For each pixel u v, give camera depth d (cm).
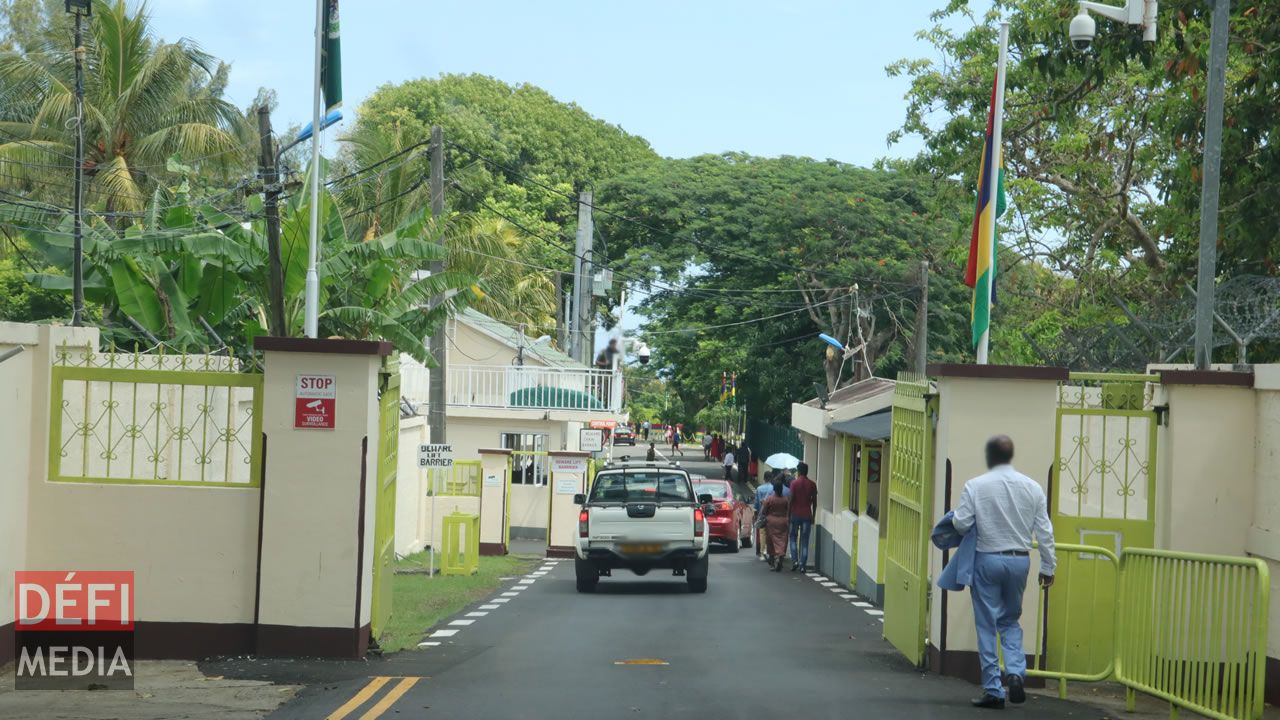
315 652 1086
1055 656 1039
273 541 1084
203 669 1037
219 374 1095
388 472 1205
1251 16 1823
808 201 4794
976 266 1423
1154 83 2269
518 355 4156
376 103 6481
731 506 3512
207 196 3181
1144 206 2830
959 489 1046
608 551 2016
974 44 2825
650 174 5141
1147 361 1451
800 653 1230
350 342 1083
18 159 3084
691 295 4969
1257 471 1007
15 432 1055
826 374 4409
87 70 3369
